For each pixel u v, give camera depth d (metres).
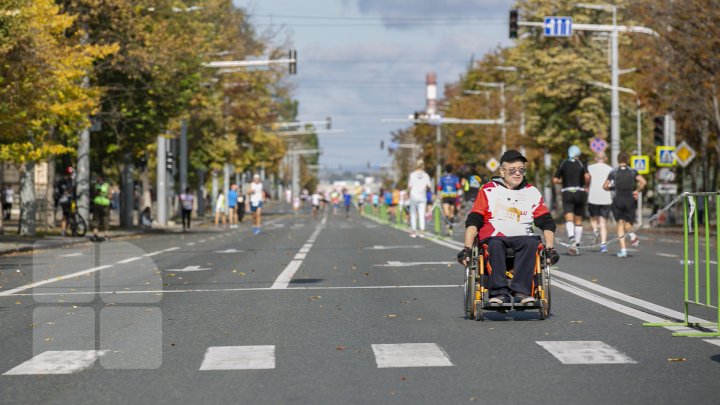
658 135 82.00
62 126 66.94
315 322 22.58
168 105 83.69
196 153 126.94
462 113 176.50
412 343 19.20
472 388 14.82
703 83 71.38
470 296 22.47
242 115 138.12
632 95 114.56
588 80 117.81
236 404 13.88
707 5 69.38
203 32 97.75
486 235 22.56
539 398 14.05
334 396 14.34
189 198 94.81
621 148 123.50
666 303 26.05
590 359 17.22
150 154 110.12
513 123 152.88
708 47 69.75
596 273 35.59
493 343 19.16
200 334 20.77
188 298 28.06
